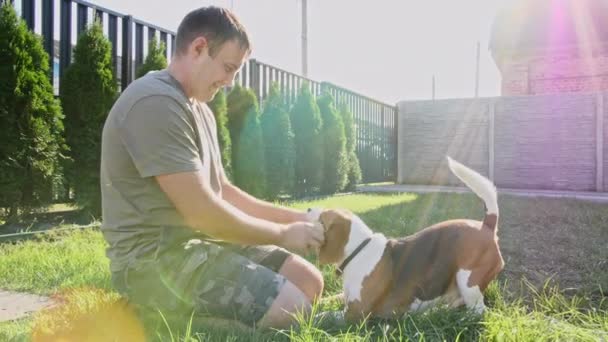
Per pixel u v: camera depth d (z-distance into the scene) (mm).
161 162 2244
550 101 12500
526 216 6844
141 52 7574
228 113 8383
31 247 4371
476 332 2420
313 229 2662
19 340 2314
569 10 15781
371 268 2695
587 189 12109
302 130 10289
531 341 2289
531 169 12766
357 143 14164
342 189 11203
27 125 5281
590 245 4805
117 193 2383
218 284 2361
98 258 3938
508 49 16000
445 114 14047
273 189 9070
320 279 2680
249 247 2672
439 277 2734
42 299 3191
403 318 2555
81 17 6668
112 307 2553
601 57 15055
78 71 6113
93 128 6160
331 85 12477
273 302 2361
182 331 2328
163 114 2266
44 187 5445
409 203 8242
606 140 11875
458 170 2918
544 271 3916
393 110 16422
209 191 2309
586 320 2764
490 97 13227
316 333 2258
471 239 2750
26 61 5297
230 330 2340
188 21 2416
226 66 2445
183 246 2428
